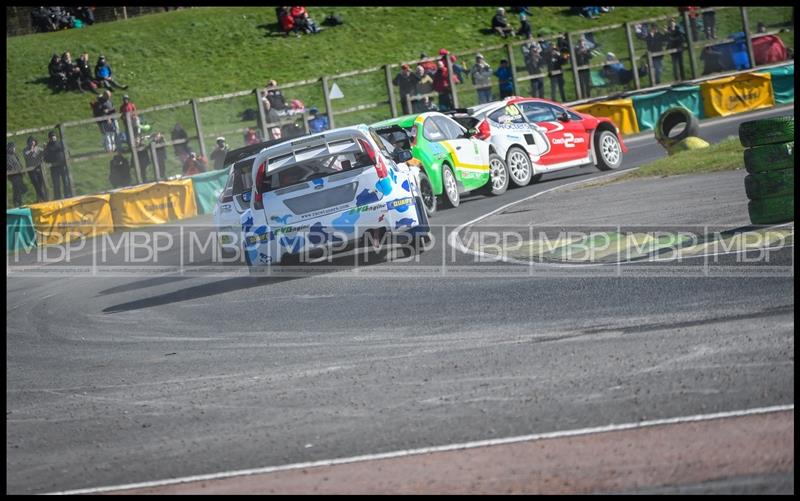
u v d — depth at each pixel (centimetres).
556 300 2291
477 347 1981
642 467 1205
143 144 7331
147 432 1750
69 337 2909
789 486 1092
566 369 1714
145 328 2850
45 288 4212
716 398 1426
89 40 12538
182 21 13012
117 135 7356
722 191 3516
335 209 3092
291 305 2808
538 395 1589
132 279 4088
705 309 1970
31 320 3359
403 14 12838
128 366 2362
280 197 3108
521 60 8738
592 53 8444
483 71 8106
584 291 2333
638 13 12612
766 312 1869
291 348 2267
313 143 3123
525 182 4972
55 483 1522
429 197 4234
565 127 5172
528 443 1361
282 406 1777
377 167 3122
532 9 12656
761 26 8756
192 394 1978
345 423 1609
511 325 2123
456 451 1376
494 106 5016
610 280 2402
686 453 1229
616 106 7500
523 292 2444
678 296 2116
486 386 1691
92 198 6266
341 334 2325
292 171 3291
